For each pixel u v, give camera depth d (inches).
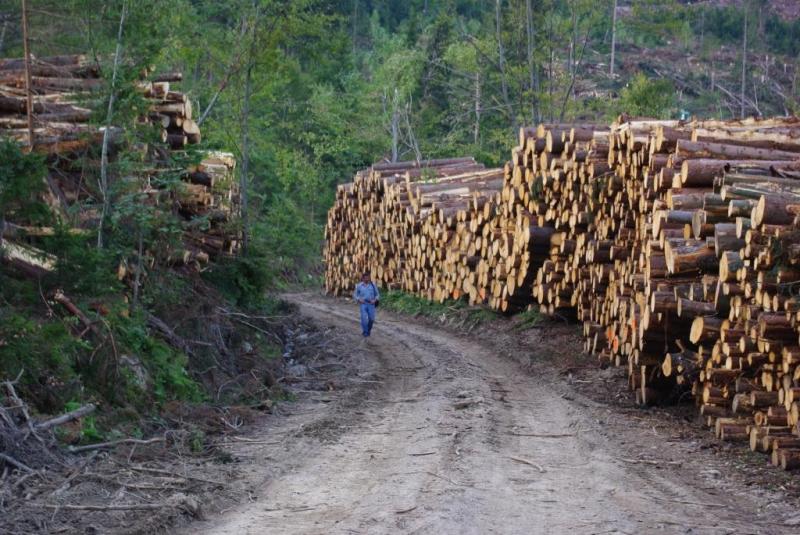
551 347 723.4
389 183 1165.1
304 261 1768.0
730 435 422.6
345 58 2456.9
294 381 601.3
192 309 566.6
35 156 389.7
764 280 371.2
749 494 327.6
